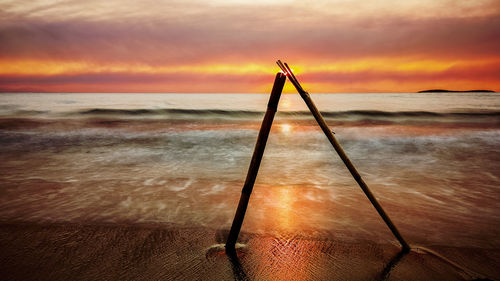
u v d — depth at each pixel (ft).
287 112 78.48
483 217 12.73
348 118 68.74
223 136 41.93
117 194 16.16
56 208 13.92
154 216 12.89
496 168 22.80
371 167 23.59
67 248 9.90
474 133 42.50
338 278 8.15
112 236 10.82
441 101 161.38
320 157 27.89
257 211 13.44
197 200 15.11
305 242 10.28
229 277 8.16
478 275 8.22
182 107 106.63
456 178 19.80
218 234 10.97
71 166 23.82
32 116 71.41
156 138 40.14
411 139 37.93
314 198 15.35
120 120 64.44
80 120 63.87
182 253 9.51
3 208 13.93
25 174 21.04
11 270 8.58
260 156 8.27
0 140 38.22
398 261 8.98
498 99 186.29
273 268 8.63
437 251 9.64
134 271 8.48
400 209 13.76
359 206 14.11
